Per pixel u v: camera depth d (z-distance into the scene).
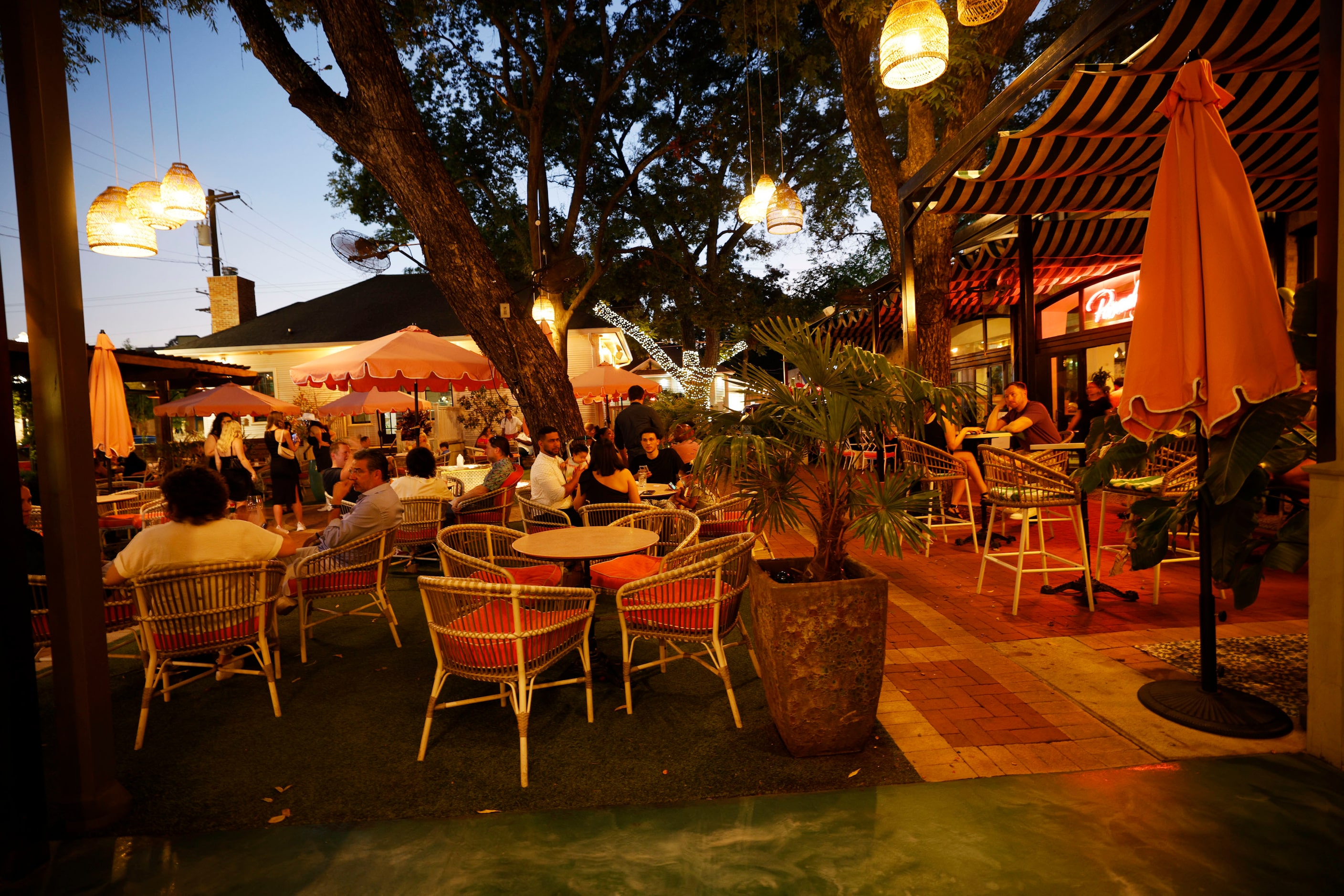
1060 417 12.30
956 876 2.11
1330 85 2.56
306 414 16.02
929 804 2.49
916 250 9.32
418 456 6.59
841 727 2.83
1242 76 4.67
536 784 2.76
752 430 3.13
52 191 2.45
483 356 9.43
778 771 2.78
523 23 14.68
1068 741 2.90
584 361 22.09
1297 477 4.18
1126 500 8.46
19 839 2.28
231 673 3.88
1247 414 3.01
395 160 7.06
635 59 14.58
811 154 21.00
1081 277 11.48
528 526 5.55
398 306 21.59
